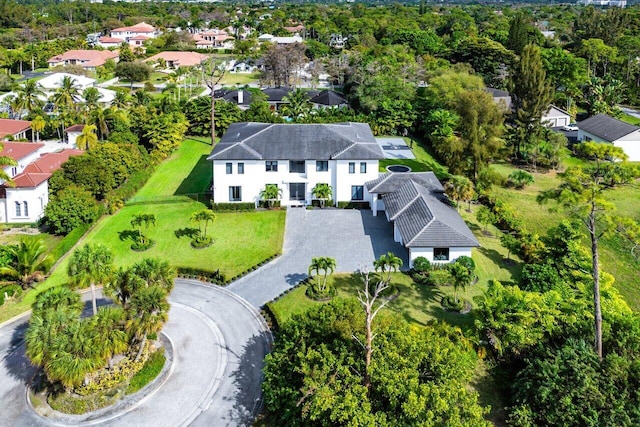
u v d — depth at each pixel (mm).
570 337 33281
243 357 36406
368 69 105438
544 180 74625
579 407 28219
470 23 191125
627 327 34844
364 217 58750
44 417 30719
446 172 74688
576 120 111062
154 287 33562
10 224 58438
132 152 71500
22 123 84688
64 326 31031
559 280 41844
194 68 147125
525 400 30156
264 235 54469
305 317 32844
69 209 54500
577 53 137000
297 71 136250
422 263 45688
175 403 32031
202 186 69250
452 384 26062
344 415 24531
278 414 29781
